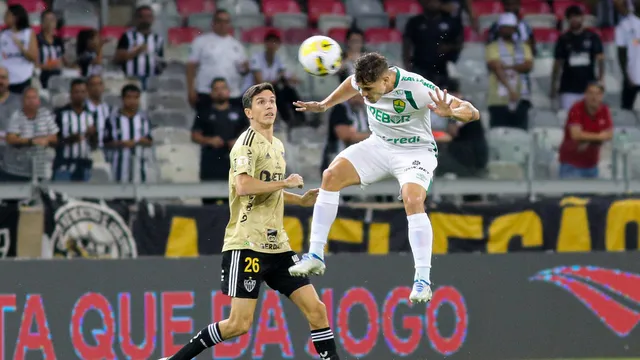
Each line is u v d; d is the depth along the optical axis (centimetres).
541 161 3947
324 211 2194
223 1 4934
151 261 3212
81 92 3703
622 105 4559
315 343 2369
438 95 1997
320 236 2188
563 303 3469
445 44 4444
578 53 4431
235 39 4322
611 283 3512
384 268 3350
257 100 2311
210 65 4181
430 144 2216
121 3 4700
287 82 4266
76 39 4297
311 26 4922
